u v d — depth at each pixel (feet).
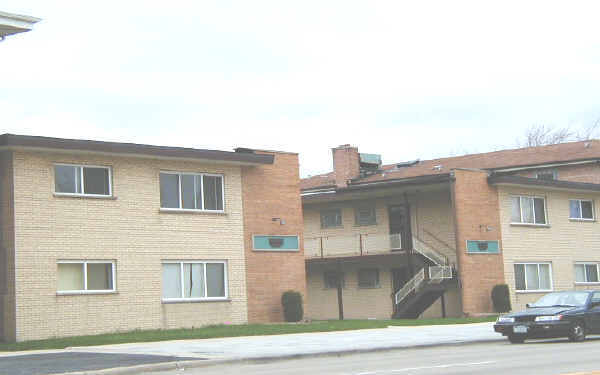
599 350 61.82
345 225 139.54
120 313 91.20
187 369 56.24
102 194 91.66
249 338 81.56
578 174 147.43
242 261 102.68
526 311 74.33
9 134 83.05
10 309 84.38
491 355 60.34
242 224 103.30
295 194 109.29
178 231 97.19
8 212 85.25
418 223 130.62
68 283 88.07
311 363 58.59
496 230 123.85
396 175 152.15
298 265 108.17
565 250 133.39
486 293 120.78
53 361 60.03
